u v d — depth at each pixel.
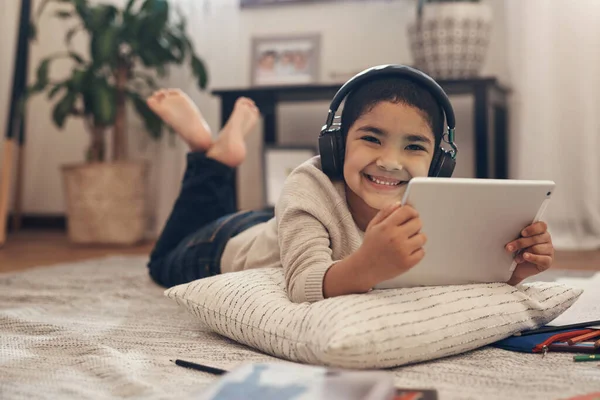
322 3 3.01
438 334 0.88
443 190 0.85
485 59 2.69
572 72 2.51
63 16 3.00
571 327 1.02
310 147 2.93
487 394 0.75
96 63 2.78
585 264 2.02
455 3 2.53
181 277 1.46
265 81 2.98
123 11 2.82
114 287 1.61
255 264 1.25
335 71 2.97
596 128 2.49
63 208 3.54
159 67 2.85
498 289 1.01
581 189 2.50
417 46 2.65
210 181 1.61
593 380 0.80
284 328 0.91
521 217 0.94
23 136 3.42
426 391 0.70
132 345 1.02
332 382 0.64
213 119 3.00
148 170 2.99
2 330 1.13
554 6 2.50
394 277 0.93
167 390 0.78
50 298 1.45
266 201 2.89
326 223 1.02
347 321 0.82
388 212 0.88
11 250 2.66
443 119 1.03
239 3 3.02
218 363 0.91
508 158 2.70
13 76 2.92
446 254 0.94
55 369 0.89
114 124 2.93
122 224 2.83
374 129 0.98
